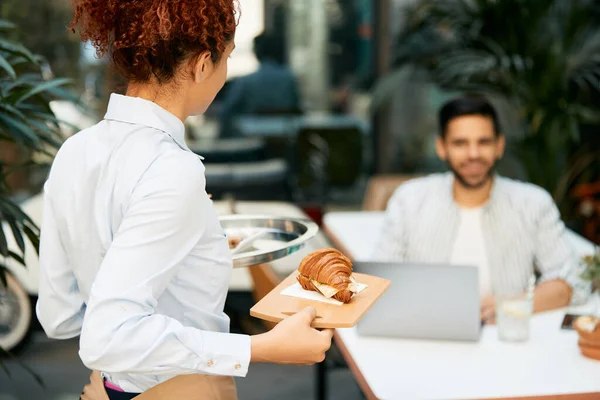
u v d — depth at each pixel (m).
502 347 1.97
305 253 3.35
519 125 5.04
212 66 1.09
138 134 1.06
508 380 1.77
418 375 1.80
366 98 5.71
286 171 5.45
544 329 2.11
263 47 5.58
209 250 1.08
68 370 3.64
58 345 3.95
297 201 5.75
